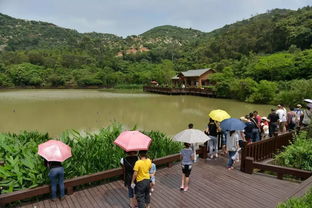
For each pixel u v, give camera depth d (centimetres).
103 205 455
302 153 644
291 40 6200
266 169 598
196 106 2611
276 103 2700
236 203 468
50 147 458
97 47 11800
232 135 642
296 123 1023
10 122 1620
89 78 5822
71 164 553
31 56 7188
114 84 5953
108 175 539
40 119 1745
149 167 407
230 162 649
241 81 3127
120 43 15400
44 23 19100
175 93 3981
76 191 511
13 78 5678
